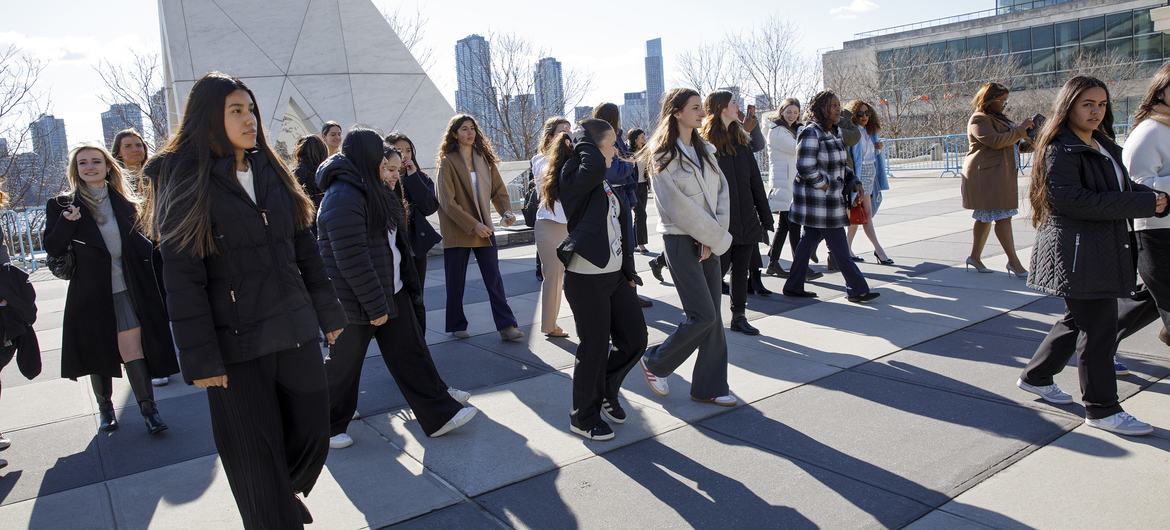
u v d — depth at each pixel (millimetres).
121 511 3598
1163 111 4168
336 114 11570
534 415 4582
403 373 4227
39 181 21891
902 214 12836
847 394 4613
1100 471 3465
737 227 5840
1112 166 3836
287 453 2979
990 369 4883
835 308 6730
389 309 4031
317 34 11484
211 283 2715
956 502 3273
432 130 12086
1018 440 3838
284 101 11367
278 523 2805
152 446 4402
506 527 3271
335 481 3797
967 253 8906
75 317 4520
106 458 4250
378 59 11766
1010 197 7324
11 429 4773
